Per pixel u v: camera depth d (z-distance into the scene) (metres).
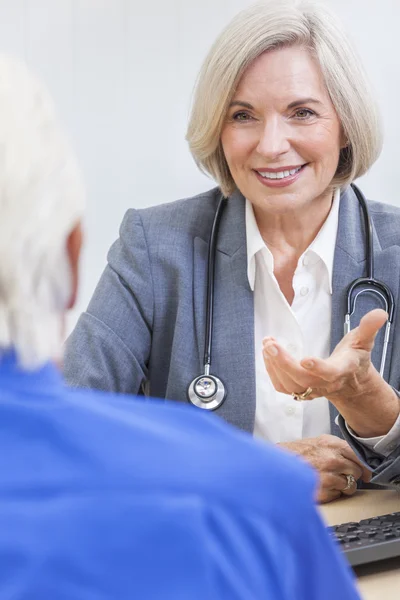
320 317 1.75
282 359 1.35
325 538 0.55
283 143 1.65
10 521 0.48
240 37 1.65
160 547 0.48
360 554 1.07
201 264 1.79
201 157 1.80
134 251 1.82
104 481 0.50
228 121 1.71
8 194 0.54
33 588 0.46
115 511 0.49
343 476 1.50
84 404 0.54
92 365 1.74
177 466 0.51
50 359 0.56
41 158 0.55
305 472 0.54
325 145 1.68
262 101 1.66
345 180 1.77
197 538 0.49
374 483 1.49
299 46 1.66
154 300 1.78
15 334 0.55
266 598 0.50
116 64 3.11
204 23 3.11
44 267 0.56
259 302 1.76
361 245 1.77
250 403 1.69
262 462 0.53
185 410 0.58
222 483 0.51
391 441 1.42
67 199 0.56
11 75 0.57
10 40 3.09
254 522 0.51
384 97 3.09
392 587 1.03
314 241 1.75
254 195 1.71
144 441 0.52
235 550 0.50
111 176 3.13
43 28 3.09
